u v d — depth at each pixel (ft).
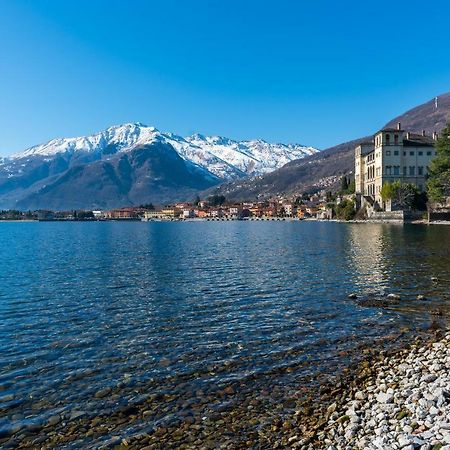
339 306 93.97
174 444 41.09
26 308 98.07
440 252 189.47
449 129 452.35
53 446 41.47
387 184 534.78
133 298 107.76
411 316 84.17
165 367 60.44
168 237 383.86
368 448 36.01
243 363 61.05
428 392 45.32
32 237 415.03
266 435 41.65
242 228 586.04
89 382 55.83
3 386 54.90
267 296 106.52
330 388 51.47
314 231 415.03
